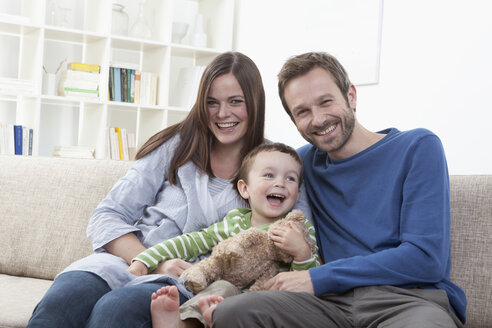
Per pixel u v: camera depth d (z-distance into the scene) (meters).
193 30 4.62
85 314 1.23
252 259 1.40
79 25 4.42
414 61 3.15
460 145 2.90
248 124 1.66
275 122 4.12
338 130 1.50
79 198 1.89
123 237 1.52
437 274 1.30
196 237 1.52
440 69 3.00
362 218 1.45
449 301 1.34
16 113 4.18
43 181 1.95
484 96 2.78
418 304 1.21
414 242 1.30
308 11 3.87
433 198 1.34
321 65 1.51
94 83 4.07
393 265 1.28
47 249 1.85
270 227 1.44
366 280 1.28
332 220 1.53
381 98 3.35
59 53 4.36
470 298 1.48
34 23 3.86
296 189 1.56
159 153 1.67
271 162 1.54
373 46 3.38
